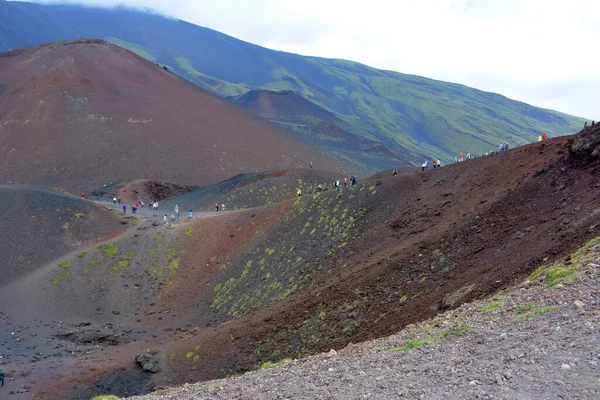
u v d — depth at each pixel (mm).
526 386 8375
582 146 27641
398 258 32594
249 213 62531
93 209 67562
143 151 140250
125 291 54156
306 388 11062
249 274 51688
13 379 35688
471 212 32844
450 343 12312
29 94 156625
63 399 32750
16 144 136750
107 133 145750
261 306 43594
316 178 100875
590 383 7875
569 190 25625
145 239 61219
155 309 51688
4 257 55156
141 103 168625
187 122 164875
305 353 28453
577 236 18094
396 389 9656
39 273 54281
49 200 65750
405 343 14477
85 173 126250
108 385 34500
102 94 165250
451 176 45562
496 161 40938
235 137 164250
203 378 32594
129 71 188375
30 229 59938
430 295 24234
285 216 58469
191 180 129875
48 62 176375
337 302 32531
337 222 50750
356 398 9648
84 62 181000
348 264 40781
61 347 42594
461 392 8750
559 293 12867
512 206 29203
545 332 10656
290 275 46531
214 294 51406
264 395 11211
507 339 11039
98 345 43812
